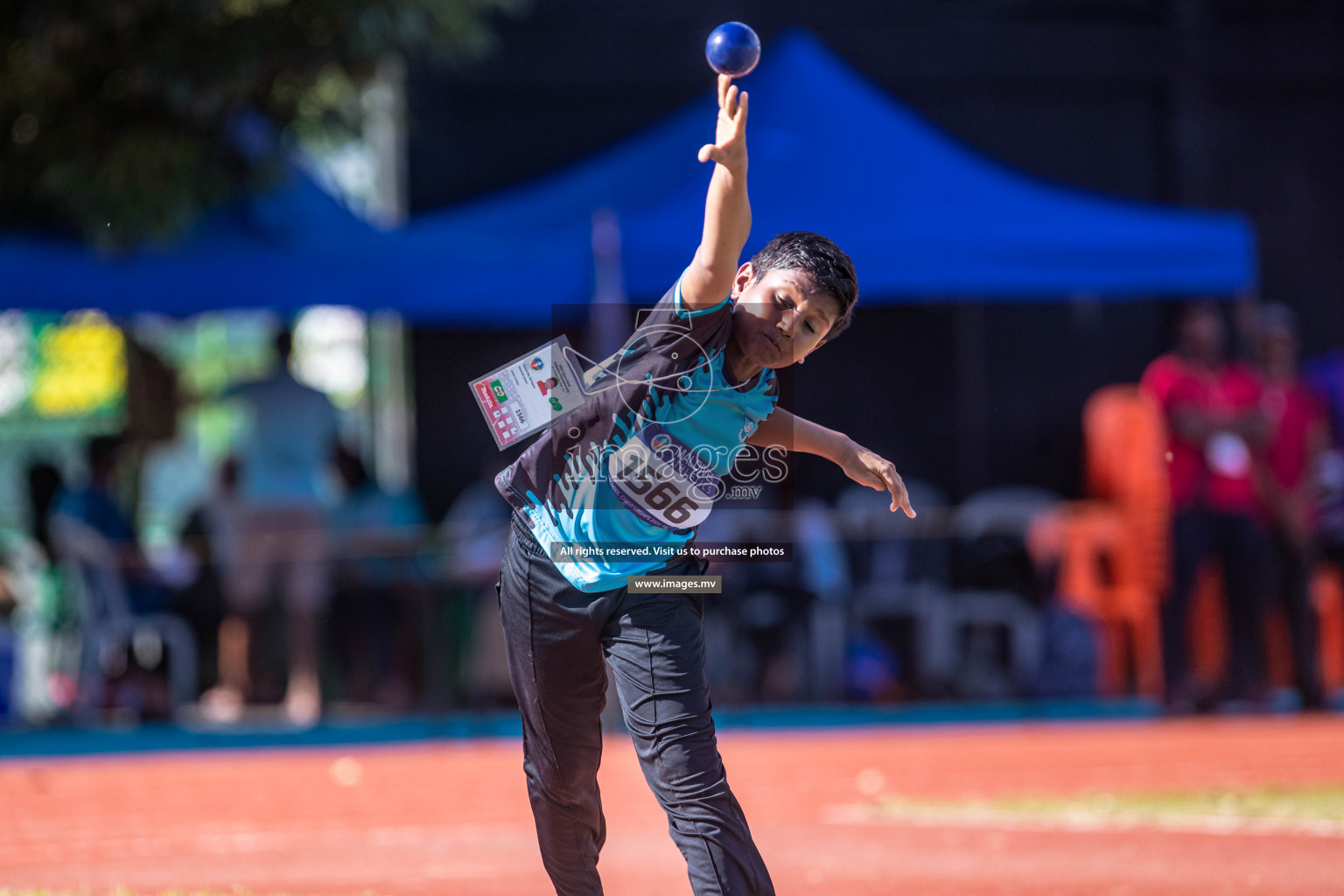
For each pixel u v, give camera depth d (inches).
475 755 1063.0
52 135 1261.1
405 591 1268.5
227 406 1255.5
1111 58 1612.9
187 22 1235.9
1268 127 1632.6
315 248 1125.7
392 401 1571.1
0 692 1241.4
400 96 1526.8
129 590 1237.1
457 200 1566.2
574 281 1102.4
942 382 1592.0
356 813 815.1
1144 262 1148.5
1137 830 715.4
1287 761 958.4
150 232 1206.3
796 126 1185.4
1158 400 1206.3
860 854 666.2
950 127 1608.0
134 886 600.1
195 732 1192.8
